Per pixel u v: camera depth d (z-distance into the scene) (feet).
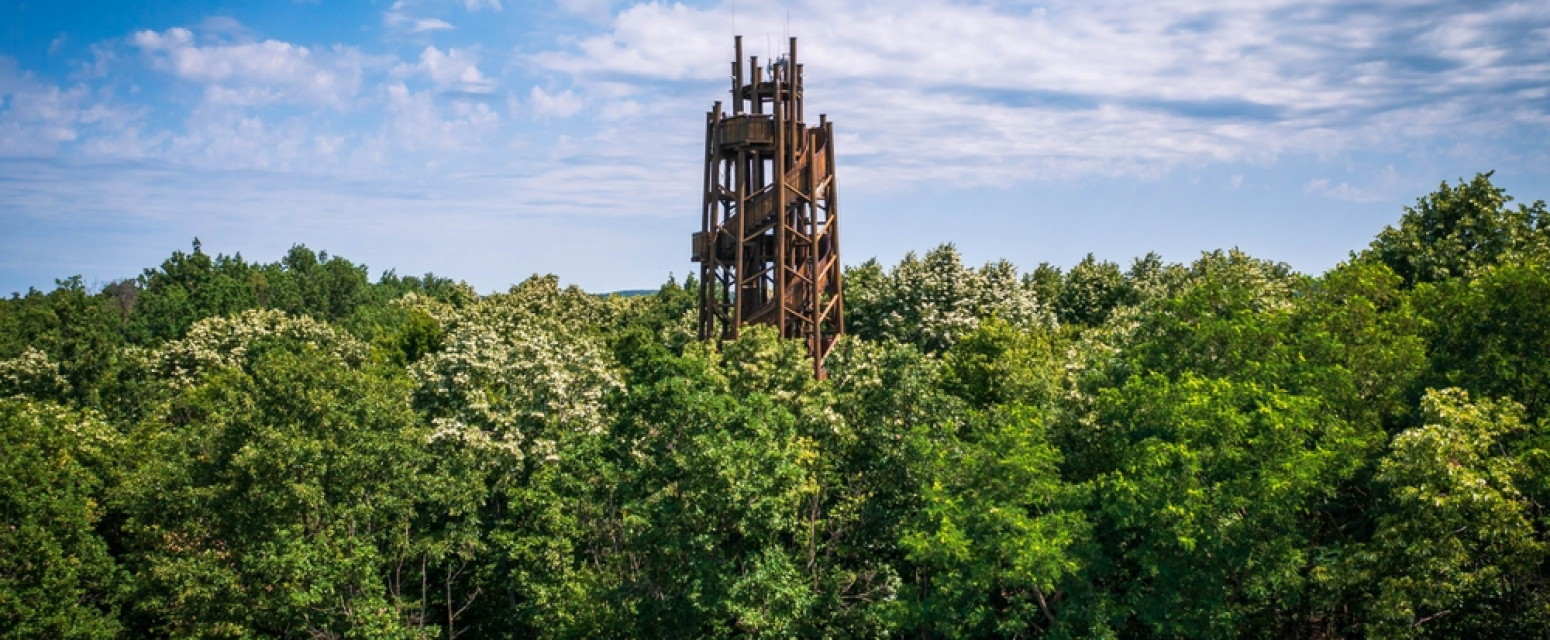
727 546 106.42
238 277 479.00
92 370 252.83
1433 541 84.38
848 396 119.85
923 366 119.03
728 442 99.50
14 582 121.49
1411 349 109.81
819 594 106.42
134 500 132.57
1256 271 227.20
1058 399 127.65
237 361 246.88
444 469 121.49
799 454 104.17
